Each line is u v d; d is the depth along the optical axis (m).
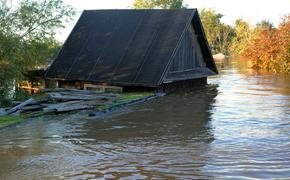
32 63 28.34
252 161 12.48
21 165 12.49
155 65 27.81
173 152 13.62
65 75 29.91
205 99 25.80
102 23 32.97
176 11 31.22
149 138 15.73
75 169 12.02
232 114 20.56
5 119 19.45
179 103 24.28
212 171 11.62
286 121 18.55
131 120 19.31
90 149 14.24
